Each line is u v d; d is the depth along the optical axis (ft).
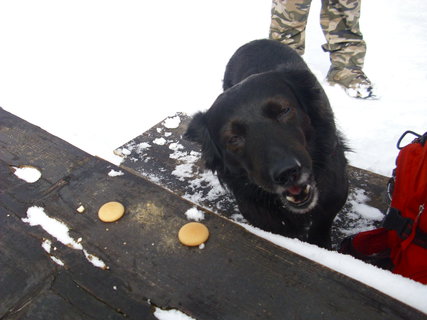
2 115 2.35
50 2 8.66
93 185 1.80
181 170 3.05
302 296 1.26
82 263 1.45
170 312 1.27
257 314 1.23
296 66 3.09
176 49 6.22
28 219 1.65
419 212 1.90
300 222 2.76
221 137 2.56
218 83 5.19
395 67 5.17
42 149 2.04
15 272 1.44
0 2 8.90
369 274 1.43
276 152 2.18
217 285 1.33
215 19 7.16
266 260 1.39
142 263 1.43
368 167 3.65
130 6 8.10
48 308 1.31
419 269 1.90
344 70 4.81
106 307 1.30
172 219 1.59
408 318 1.15
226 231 1.52
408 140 3.92
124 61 5.97
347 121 4.32
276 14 5.00
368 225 2.70
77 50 6.42
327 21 4.91
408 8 6.84
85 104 4.91
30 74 5.79
